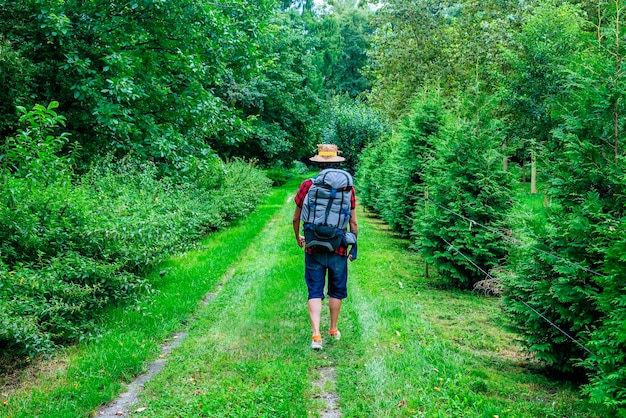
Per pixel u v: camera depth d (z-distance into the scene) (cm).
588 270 423
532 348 476
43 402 399
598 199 470
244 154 3219
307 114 3519
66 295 529
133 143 964
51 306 498
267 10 1208
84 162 997
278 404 396
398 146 1287
